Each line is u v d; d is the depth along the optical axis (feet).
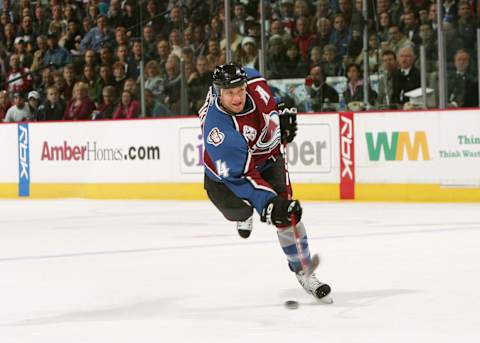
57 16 156.97
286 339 37.65
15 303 48.85
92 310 46.09
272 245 72.13
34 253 71.15
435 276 54.44
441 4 115.65
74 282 55.83
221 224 90.22
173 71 139.74
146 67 142.10
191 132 123.24
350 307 44.91
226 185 42.55
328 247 69.92
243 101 41.52
